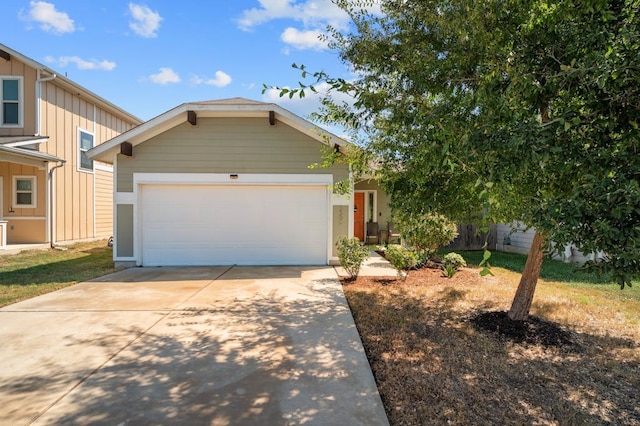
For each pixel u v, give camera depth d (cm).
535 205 237
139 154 891
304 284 710
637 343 426
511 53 295
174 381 320
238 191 914
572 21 271
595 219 187
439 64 347
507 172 233
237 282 724
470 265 973
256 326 465
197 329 452
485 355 390
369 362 369
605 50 245
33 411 272
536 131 225
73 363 354
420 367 360
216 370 342
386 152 458
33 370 339
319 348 396
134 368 345
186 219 907
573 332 459
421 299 604
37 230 1277
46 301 577
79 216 1441
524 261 1057
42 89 1245
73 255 1116
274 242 921
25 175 1284
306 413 273
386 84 415
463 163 276
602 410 293
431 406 291
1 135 1218
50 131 1280
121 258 891
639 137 228
